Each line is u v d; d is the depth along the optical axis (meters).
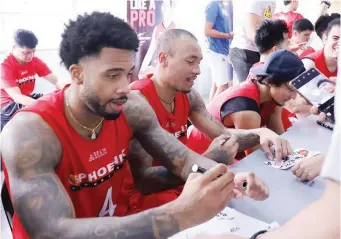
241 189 1.03
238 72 3.65
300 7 4.50
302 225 0.49
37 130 0.90
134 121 1.16
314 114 1.83
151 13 3.48
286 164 1.29
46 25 3.35
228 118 1.69
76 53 0.89
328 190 0.47
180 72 1.41
